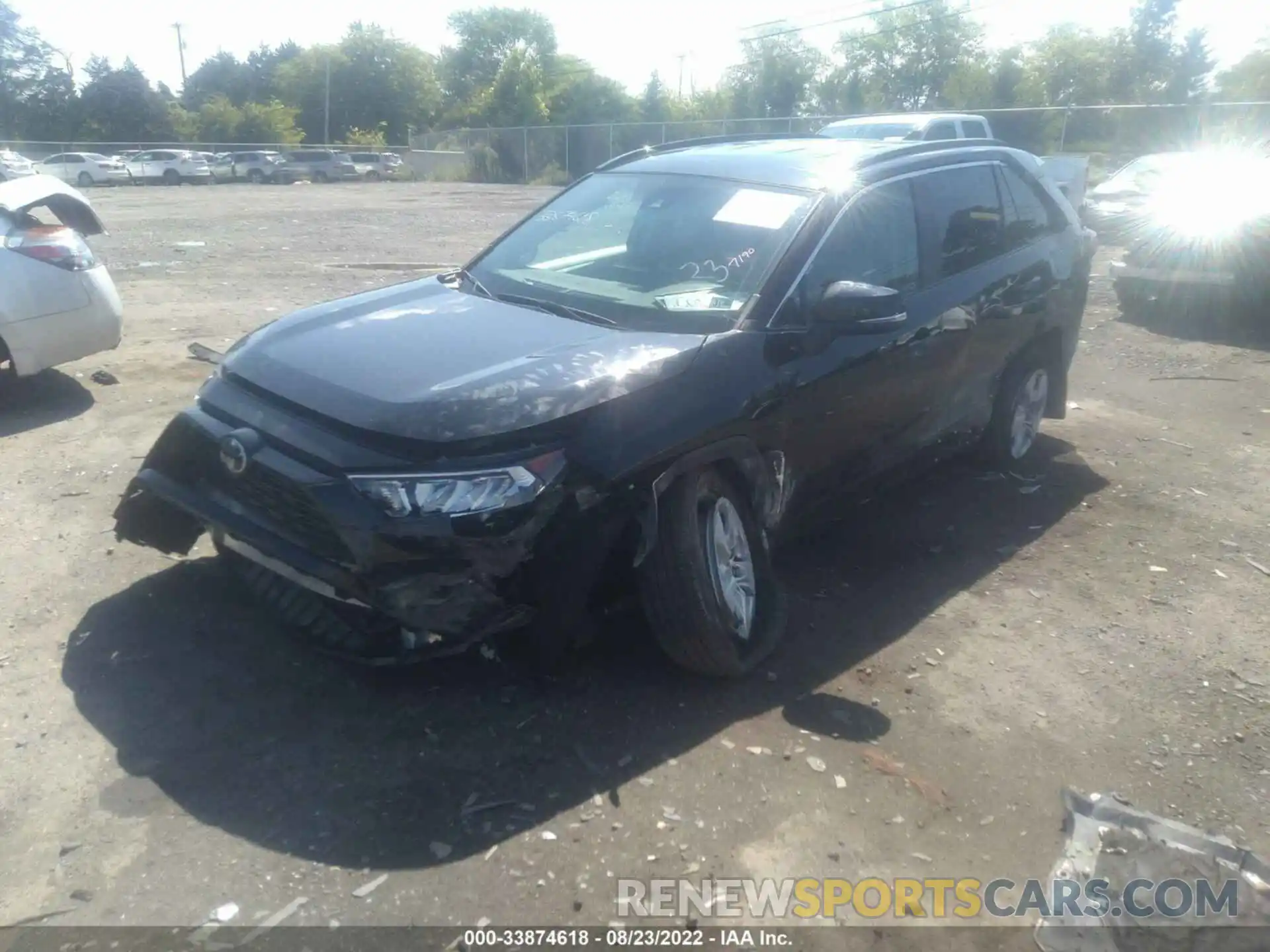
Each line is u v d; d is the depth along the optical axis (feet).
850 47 176.14
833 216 14.71
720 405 12.35
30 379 23.45
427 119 275.39
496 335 12.97
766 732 11.76
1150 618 14.90
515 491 10.77
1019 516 18.29
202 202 88.38
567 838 9.98
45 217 24.53
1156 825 10.66
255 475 11.46
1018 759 11.61
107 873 9.28
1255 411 25.23
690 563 11.82
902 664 13.37
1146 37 154.71
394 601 10.68
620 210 16.02
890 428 15.81
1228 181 36.11
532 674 12.57
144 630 13.15
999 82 148.05
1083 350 31.19
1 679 12.00
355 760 10.93
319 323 13.66
